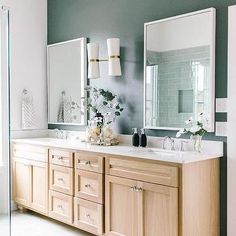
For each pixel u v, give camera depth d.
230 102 2.68
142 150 2.98
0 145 2.62
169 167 2.47
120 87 3.53
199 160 2.53
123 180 2.78
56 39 4.27
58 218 3.42
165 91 3.11
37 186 3.69
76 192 3.22
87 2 3.86
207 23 2.80
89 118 3.85
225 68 2.73
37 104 4.30
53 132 4.29
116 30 3.56
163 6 3.15
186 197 2.43
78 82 3.94
